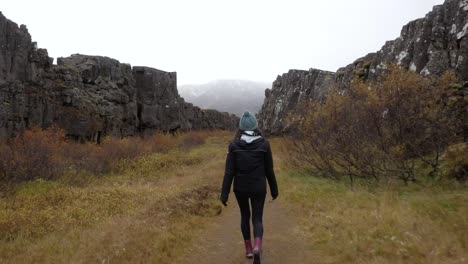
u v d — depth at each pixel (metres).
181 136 44.38
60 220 8.02
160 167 19.20
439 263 5.00
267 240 6.79
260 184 5.22
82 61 36.97
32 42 27.39
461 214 6.84
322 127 13.25
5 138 22.30
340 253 5.82
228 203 10.21
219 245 6.58
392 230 6.35
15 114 23.81
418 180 10.69
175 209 8.76
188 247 6.38
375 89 12.65
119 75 41.69
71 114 29.80
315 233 6.90
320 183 12.32
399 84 11.52
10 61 24.25
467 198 8.00
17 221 7.72
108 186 13.58
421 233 6.09
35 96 26.22
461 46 14.88
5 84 23.27
